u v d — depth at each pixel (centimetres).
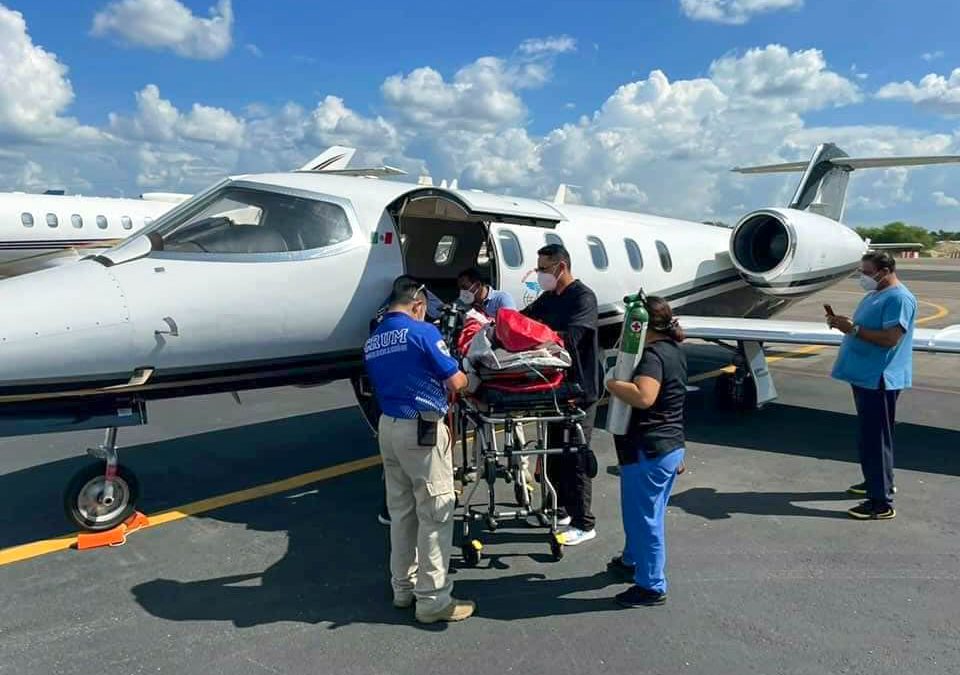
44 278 486
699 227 1098
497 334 431
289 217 563
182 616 386
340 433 771
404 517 383
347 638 362
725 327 810
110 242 2202
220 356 521
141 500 571
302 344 555
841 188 1302
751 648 351
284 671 333
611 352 1120
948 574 432
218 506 557
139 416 509
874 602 397
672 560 452
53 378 458
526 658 343
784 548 470
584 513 481
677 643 355
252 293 527
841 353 527
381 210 606
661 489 379
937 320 1961
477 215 567
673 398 375
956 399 950
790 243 941
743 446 718
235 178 580
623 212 990
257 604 399
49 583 427
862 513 521
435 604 370
